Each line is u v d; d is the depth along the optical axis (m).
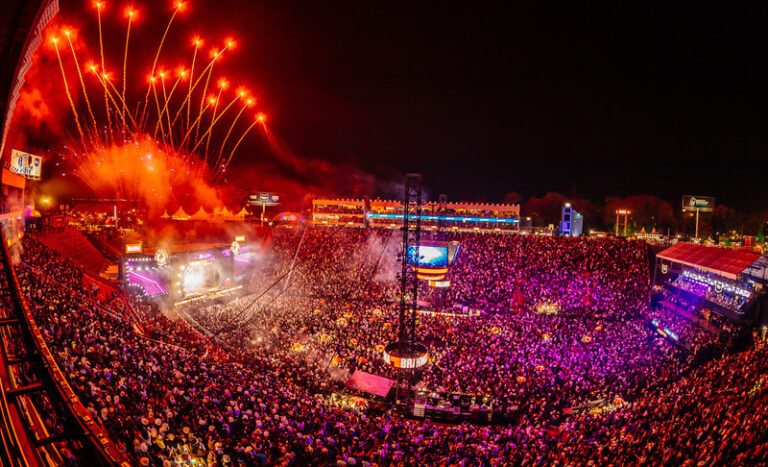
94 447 5.73
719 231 101.75
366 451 18.70
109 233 48.69
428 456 18.67
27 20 7.24
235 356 29.75
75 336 18.31
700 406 19.70
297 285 50.78
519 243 58.28
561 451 18.55
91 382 14.46
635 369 29.98
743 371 22.00
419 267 41.66
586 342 34.81
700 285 40.69
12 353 10.30
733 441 14.68
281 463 15.45
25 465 6.11
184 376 20.22
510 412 25.88
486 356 31.02
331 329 35.22
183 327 33.31
